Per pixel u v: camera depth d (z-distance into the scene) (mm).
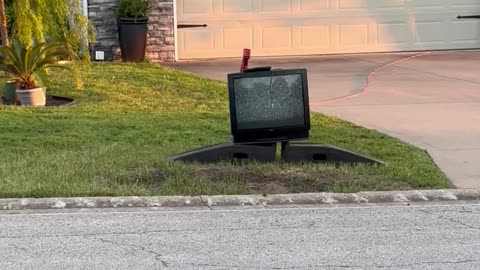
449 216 9641
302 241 9016
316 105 14344
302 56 19766
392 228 9328
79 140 12086
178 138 12234
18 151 11562
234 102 10984
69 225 9445
